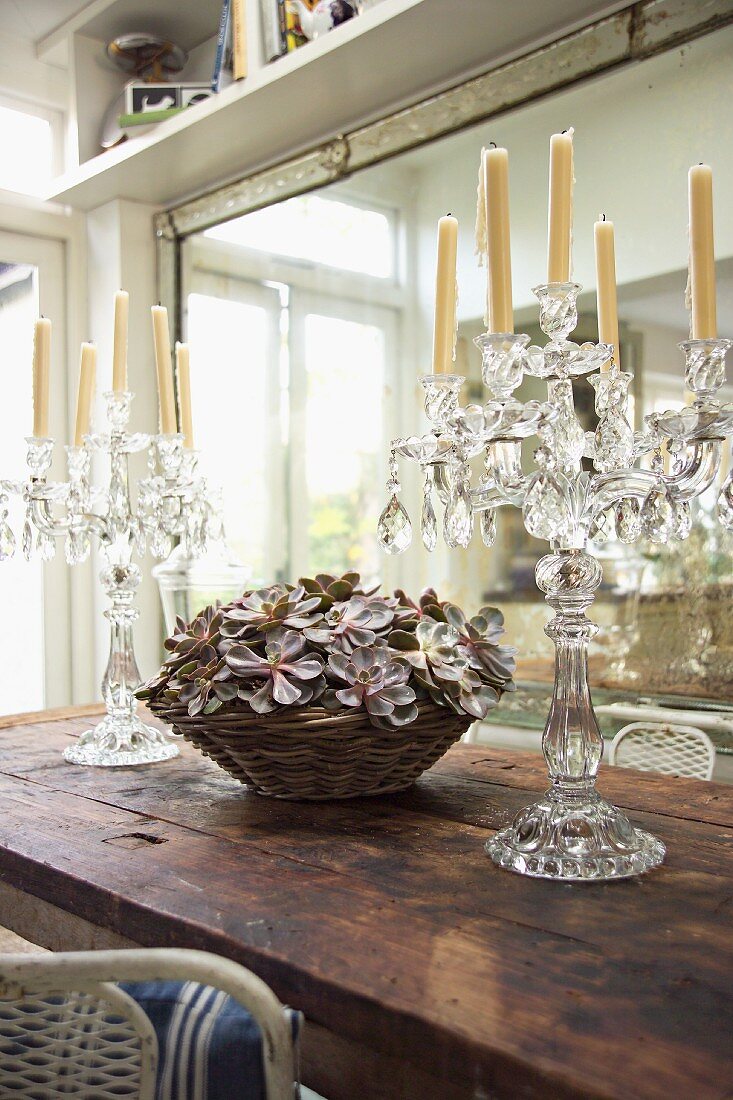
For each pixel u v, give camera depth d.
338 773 1.10
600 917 0.78
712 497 1.64
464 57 1.95
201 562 1.55
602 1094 0.52
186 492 1.41
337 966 0.69
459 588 2.07
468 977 0.67
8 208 2.62
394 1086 0.64
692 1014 0.61
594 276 1.83
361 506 2.27
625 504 0.94
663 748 1.69
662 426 0.78
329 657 1.09
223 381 2.58
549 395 0.81
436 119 2.04
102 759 1.40
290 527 2.42
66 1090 0.63
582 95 1.82
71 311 2.74
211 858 0.94
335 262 2.30
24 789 1.25
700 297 0.79
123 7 2.43
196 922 0.78
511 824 1.01
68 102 2.74
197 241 2.63
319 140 2.32
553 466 0.79
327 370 2.33
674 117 1.69
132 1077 0.62
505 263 0.80
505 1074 0.56
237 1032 0.60
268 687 1.05
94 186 2.57
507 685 1.17
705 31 1.62
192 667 1.13
